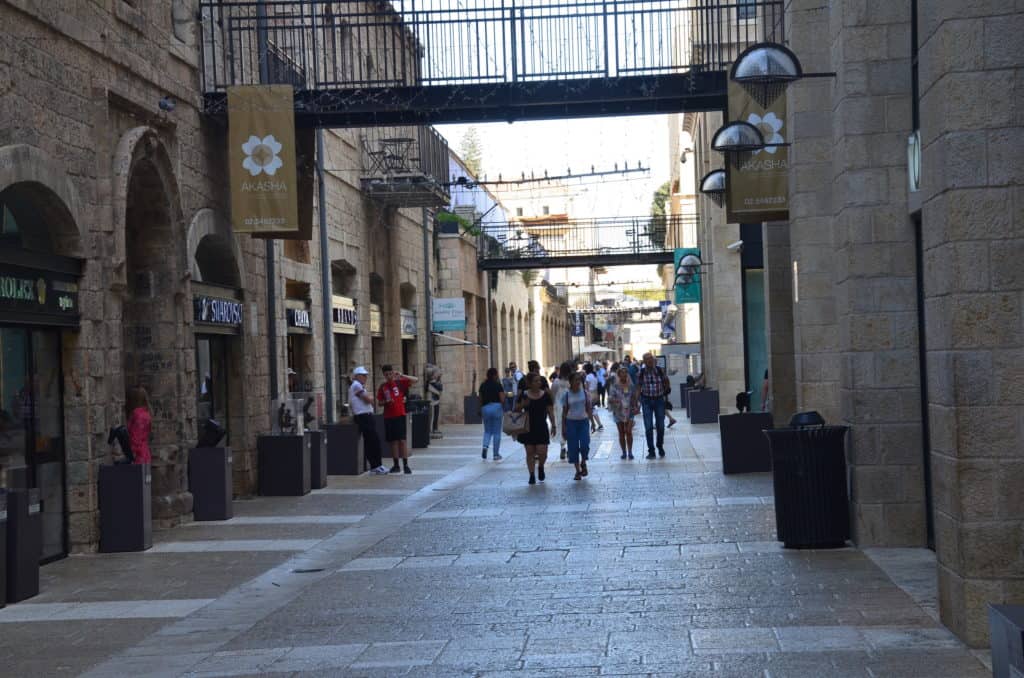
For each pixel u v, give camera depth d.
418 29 18.23
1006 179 7.43
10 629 9.68
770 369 19.55
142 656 8.57
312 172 19.30
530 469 19.47
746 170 15.98
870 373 11.49
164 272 16.23
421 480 21.17
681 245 52.06
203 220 17.53
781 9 17.59
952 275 7.50
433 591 10.43
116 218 14.22
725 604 9.23
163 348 16.20
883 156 11.46
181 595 10.97
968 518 7.48
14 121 12.08
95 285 13.77
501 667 7.62
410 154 30.97
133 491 13.65
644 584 10.23
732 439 19.50
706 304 39.34
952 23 7.50
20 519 10.87
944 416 7.76
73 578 12.02
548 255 46.84
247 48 20.38
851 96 11.50
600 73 18.00
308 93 18.11
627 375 23.75
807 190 15.09
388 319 32.72
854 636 7.94
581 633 8.49
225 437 19.08
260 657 8.29
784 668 7.21
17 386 12.48
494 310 51.56
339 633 8.94
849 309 11.54
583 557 11.81
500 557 12.09
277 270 21.41
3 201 12.40
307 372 24.50
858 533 11.56
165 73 16.42
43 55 12.77
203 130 17.88
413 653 8.12
